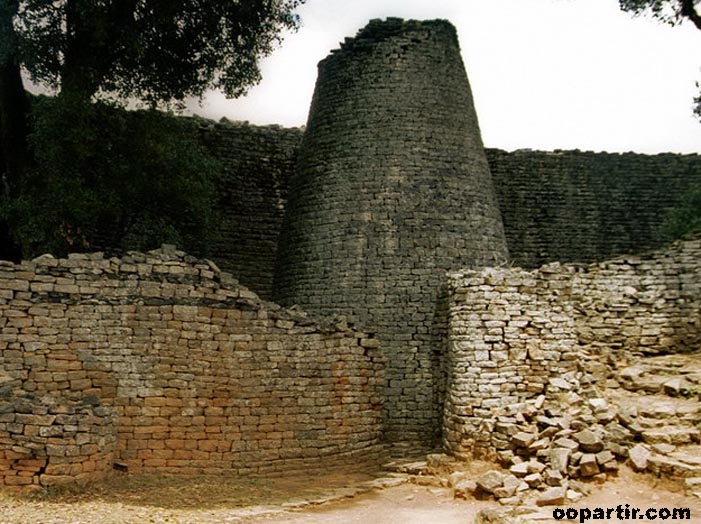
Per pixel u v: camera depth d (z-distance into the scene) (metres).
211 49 18.91
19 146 16.78
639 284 16.08
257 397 13.52
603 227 24.64
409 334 16.69
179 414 12.81
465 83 19.47
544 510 10.07
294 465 13.61
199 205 17.66
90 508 9.77
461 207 17.92
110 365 12.48
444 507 11.05
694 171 25.50
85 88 16.50
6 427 10.38
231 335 13.50
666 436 11.51
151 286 13.02
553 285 15.48
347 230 17.61
